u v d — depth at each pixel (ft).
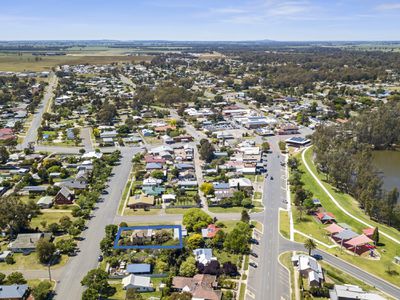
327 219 399.24
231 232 347.97
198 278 297.74
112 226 363.76
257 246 349.20
